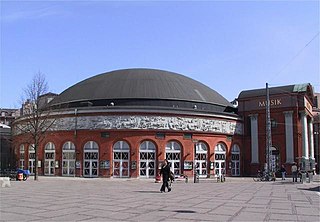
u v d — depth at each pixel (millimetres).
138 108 49438
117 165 48844
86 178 47562
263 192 26469
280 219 13648
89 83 60031
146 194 23953
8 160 64062
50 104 54656
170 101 55344
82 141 49844
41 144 52875
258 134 58406
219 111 59281
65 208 16438
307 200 20641
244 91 61031
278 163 56312
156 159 49406
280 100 57281
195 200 20203
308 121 62406
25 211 15430
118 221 12992
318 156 75500
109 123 49250
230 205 17938
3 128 66000
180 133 50688
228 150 55719
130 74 60031
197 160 52000
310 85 58125
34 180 42219
